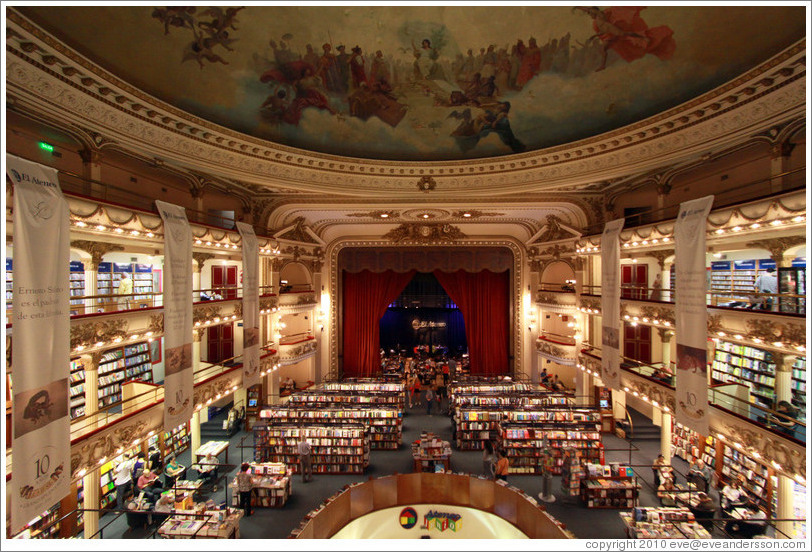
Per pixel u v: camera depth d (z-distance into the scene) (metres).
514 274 23.39
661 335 14.66
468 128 14.82
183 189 14.65
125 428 9.55
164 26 9.95
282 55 12.03
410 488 11.86
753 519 9.16
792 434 8.58
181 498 10.98
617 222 14.08
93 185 10.65
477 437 15.34
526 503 10.41
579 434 13.61
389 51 12.42
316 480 13.25
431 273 28.62
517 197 17.48
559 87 12.81
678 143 11.85
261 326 18.64
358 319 24.73
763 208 8.88
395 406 16.73
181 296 11.02
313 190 15.80
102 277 14.02
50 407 7.20
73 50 8.82
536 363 22.05
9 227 6.94
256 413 17.48
